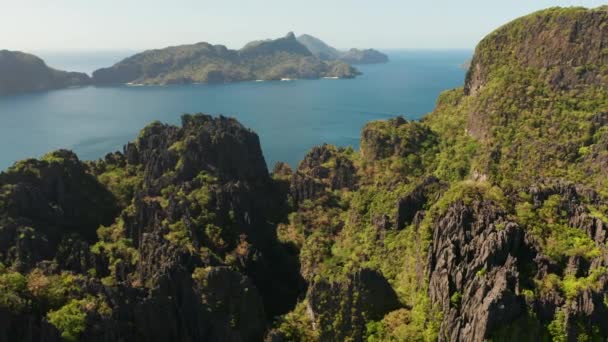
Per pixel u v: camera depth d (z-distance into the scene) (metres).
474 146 179.12
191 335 89.75
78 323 77.56
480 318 66.25
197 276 96.12
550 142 157.75
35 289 83.94
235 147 167.50
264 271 124.62
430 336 73.19
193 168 155.75
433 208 90.19
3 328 74.31
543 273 71.12
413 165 182.50
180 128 177.25
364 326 82.69
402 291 88.56
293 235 146.50
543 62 190.38
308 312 93.69
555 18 194.25
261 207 157.00
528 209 81.62
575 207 82.50
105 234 129.75
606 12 180.38
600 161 141.62
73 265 109.81
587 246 74.50
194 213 127.88
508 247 72.75
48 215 128.00
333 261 119.44
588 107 167.25
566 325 65.12
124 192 153.25
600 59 175.88
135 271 107.19
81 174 149.38
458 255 75.75
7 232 112.38
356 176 182.62
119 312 83.25
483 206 80.94
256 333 97.38
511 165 158.12
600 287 68.12
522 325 65.50
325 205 161.62
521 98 181.00
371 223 124.44
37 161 139.25
